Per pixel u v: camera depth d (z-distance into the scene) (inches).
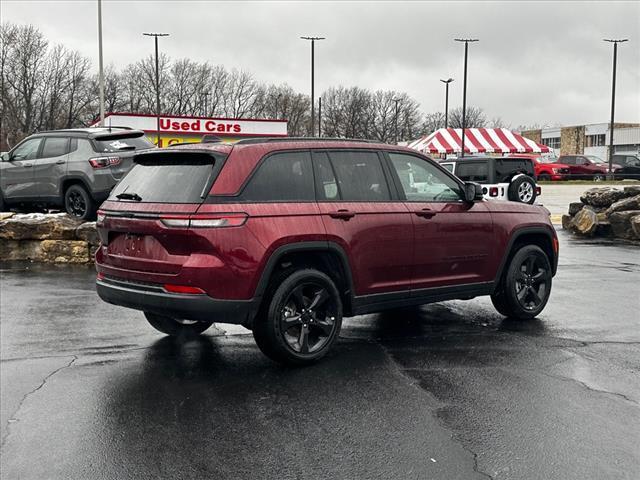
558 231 642.8
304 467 133.1
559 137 3270.2
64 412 164.6
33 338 237.0
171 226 183.2
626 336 236.7
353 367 199.5
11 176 478.9
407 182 230.5
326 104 3376.0
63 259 418.9
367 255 211.0
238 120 1959.9
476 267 244.2
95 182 437.1
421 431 150.3
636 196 590.9
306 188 201.9
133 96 3326.8
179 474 131.0
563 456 137.1
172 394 176.9
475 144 1595.7
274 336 191.3
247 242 184.5
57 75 2797.7
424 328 250.5
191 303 181.6
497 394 174.6
